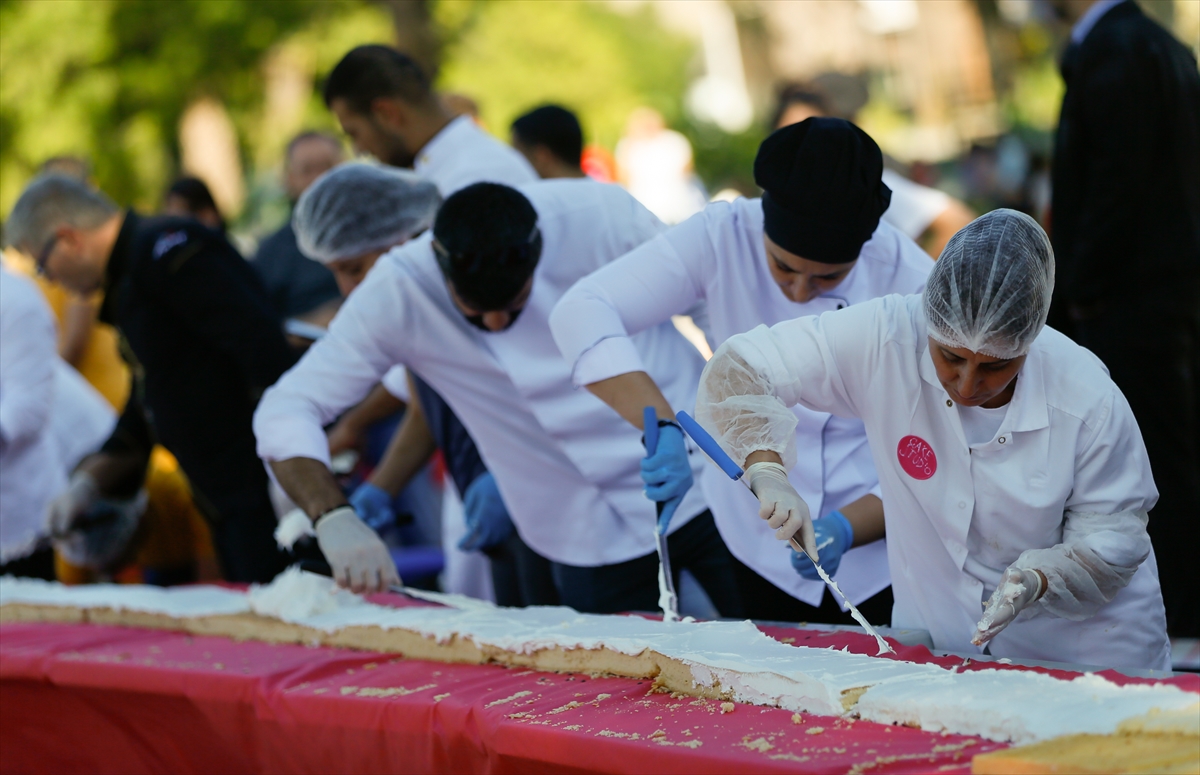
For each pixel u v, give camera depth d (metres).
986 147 18.33
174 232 7.29
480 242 5.32
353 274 6.77
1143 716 3.19
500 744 3.93
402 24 21.80
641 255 5.47
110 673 5.21
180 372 7.40
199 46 22.91
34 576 8.52
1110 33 6.76
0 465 8.15
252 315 7.29
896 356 4.17
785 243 4.86
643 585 6.28
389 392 7.78
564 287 6.04
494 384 6.09
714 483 5.77
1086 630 4.30
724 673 4.10
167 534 9.55
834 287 5.08
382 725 4.39
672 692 4.27
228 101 24.06
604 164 15.43
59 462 8.95
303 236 6.63
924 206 9.24
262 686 4.81
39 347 7.92
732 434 4.38
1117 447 4.05
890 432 4.30
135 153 23.12
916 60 28.62
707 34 39.16
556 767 3.78
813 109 9.09
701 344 11.70
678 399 6.15
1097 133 6.73
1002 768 2.99
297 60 23.92
